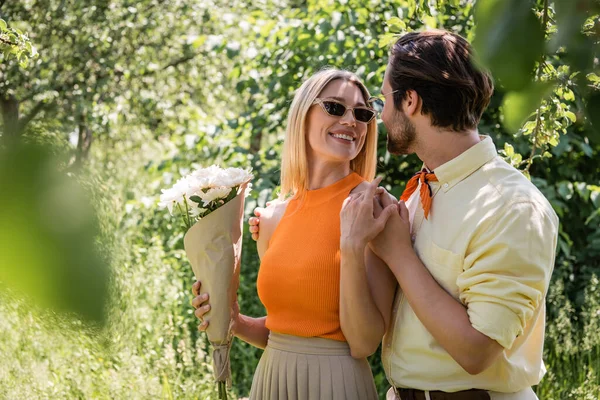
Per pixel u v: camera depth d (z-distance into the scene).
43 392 3.27
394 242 1.55
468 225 1.46
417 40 1.56
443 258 1.50
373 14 4.71
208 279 2.05
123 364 3.46
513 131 0.37
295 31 4.66
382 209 1.65
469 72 1.50
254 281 4.80
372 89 4.22
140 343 3.83
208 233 2.03
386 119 1.61
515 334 1.39
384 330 1.72
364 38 4.43
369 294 1.67
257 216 2.17
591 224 5.11
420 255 1.56
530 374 1.54
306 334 1.87
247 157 4.95
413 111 1.55
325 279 1.86
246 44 5.21
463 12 3.72
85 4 8.72
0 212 0.17
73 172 0.18
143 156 10.47
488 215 1.43
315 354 1.86
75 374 3.37
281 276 1.91
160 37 9.46
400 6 4.46
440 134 1.54
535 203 1.42
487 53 0.35
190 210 2.05
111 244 0.19
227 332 2.07
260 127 5.11
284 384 1.90
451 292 1.50
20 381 3.28
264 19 5.35
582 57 0.36
